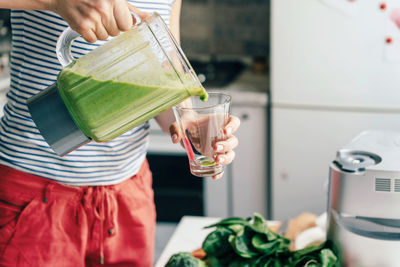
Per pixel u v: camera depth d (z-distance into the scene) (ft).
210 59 9.71
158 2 3.60
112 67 2.59
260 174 7.97
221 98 2.99
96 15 2.53
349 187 3.21
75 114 2.70
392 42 6.70
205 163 2.91
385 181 3.12
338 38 6.91
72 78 2.63
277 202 7.90
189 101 3.09
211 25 9.57
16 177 3.58
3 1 2.64
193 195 8.29
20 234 3.59
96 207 3.75
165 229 8.50
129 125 2.78
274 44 7.20
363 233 3.22
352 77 7.02
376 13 6.67
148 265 4.18
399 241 3.15
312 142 7.47
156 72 2.59
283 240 3.48
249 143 7.87
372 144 3.53
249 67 9.17
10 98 3.61
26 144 3.52
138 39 2.55
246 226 3.40
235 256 3.36
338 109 7.22
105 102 2.64
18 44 3.51
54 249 3.62
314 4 6.87
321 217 4.11
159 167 8.21
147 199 4.13
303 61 7.16
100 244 3.82
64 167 3.59
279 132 7.57
